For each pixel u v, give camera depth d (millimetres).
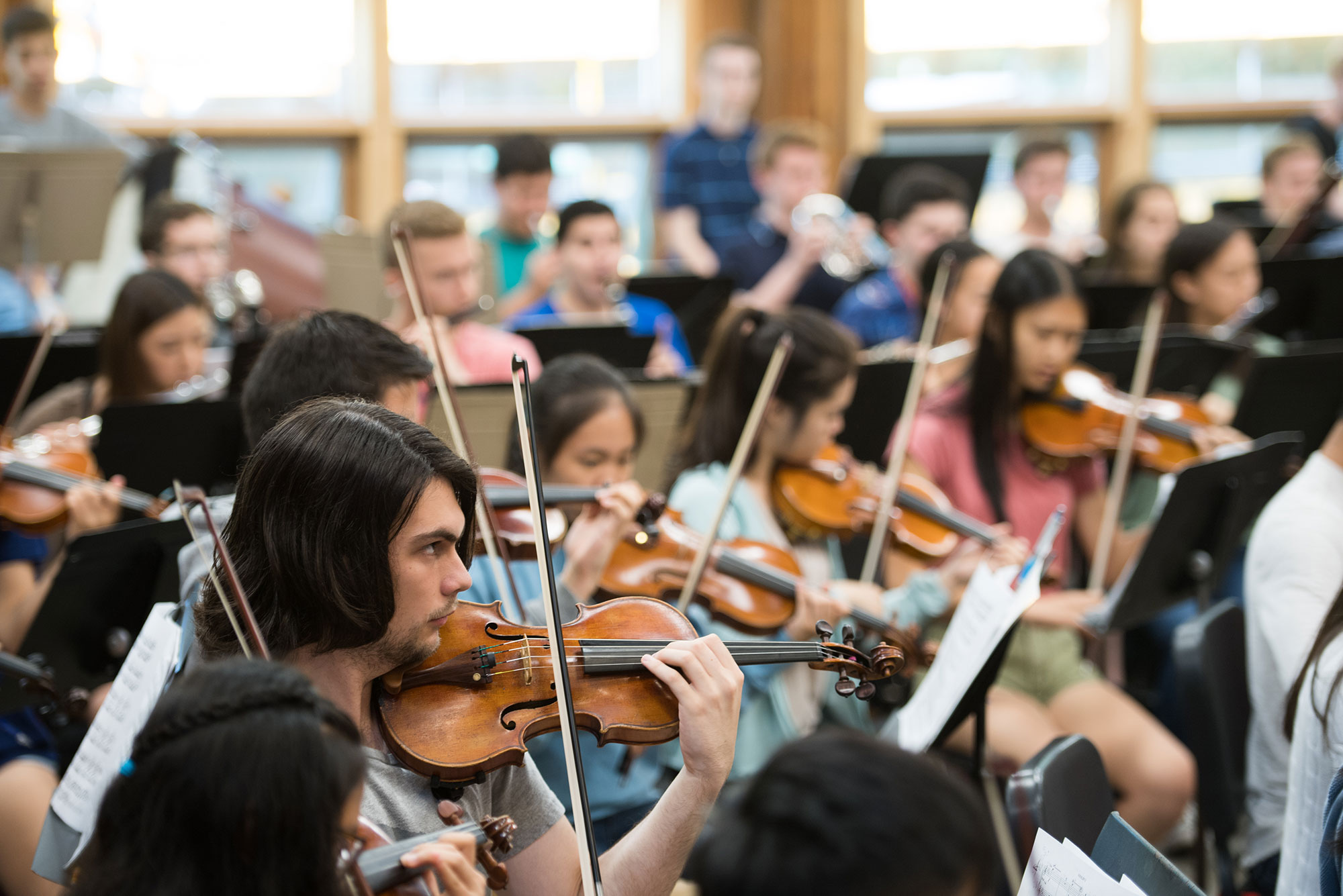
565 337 4656
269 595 1784
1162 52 9500
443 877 1498
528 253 6422
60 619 2912
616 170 9039
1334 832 1978
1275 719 2971
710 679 1932
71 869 1890
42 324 5871
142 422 3771
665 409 4047
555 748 2836
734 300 6559
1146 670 4727
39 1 8039
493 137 8906
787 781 1148
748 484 3631
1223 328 5664
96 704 3252
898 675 3355
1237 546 4176
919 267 5750
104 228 5918
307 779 1264
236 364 4395
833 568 3900
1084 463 4375
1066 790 2389
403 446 1772
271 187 8148
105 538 2873
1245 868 3090
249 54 8602
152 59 8461
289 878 1248
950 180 6469
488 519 2545
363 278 5309
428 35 8852
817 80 8852
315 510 1733
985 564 2812
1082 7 9320
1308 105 9477
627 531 3211
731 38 7539
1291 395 4922
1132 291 5887
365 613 1743
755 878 1105
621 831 2898
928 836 1104
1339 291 5945
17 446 3840
